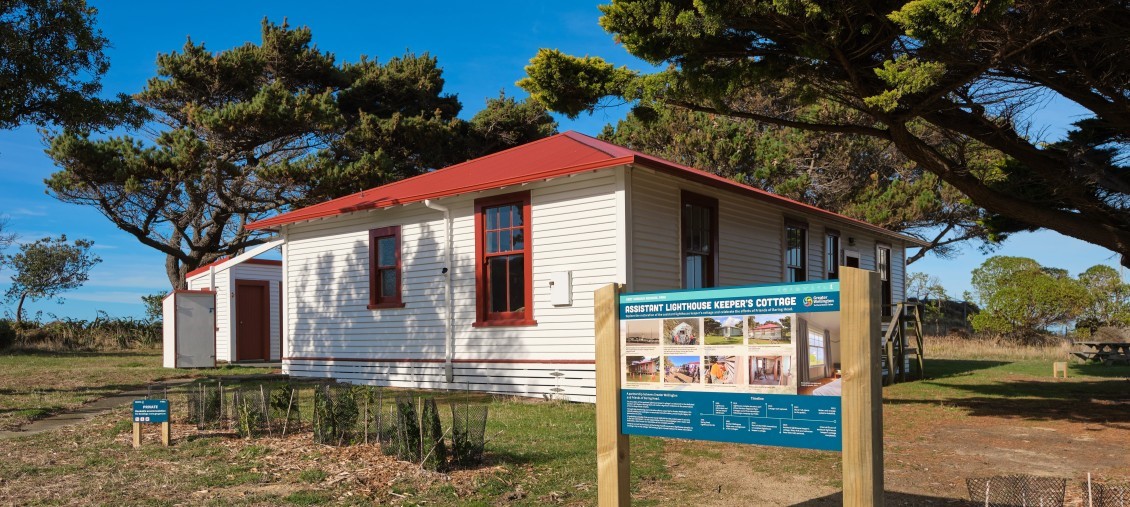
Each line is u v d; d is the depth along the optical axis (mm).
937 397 13977
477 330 13961
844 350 4383
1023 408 12180
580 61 11461
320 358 16469
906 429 9977
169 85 27547
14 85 14492
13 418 10320
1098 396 14008
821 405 4500
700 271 14203
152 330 31688
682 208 13523
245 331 23688
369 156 26453
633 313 5312
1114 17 9141
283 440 8516
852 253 20172
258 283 24109
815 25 9336
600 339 5426
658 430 5148
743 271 15266
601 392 5383
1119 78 10195
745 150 28562
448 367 14219
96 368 19031
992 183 14227
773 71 10672
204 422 9469
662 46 10562
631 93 10984
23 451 8086
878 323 4391
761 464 7523
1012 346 29844
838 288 4453
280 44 30656
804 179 27984
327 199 26203
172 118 29344
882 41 9633
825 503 6117
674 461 7680
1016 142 11672
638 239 12414
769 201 15234
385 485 6520
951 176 11727
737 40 10516
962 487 6664
